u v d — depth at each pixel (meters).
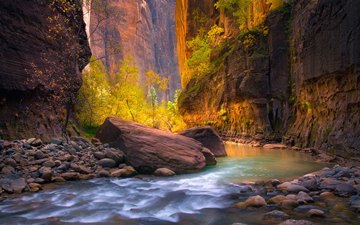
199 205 8.67
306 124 22.31
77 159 13.40
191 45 51.88
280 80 28.16
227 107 36.03
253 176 12.73
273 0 31.84
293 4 27.83
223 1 41.66
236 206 8.32
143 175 13.21
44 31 17.66
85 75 26.64
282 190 9.78
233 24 44.25
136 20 119.56
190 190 10.42
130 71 33.38
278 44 28.55
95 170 13.01
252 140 29.73
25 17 16.08
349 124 15.84
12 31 15.06
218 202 8.87
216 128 38.12
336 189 9.04
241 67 33.06
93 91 25.50
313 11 20.70
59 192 10.12
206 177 12.73
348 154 15.05
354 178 10.24
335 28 17.14
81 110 23.34
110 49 23.95
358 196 8.36
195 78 48.47
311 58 20.83
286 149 23.17
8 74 14.50
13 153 12.48
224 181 11.82
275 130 28.31
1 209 8.40
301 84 23.42
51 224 7.31
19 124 15.08
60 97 18.33
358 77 14.95
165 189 10.62
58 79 18.17
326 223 6.67
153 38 137.38
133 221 7.48
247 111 31.47
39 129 16.22
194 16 57.88
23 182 10.46
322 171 11.91
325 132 18.58
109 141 16.06
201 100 42.75
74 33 21.55
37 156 12.70
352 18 15.13
